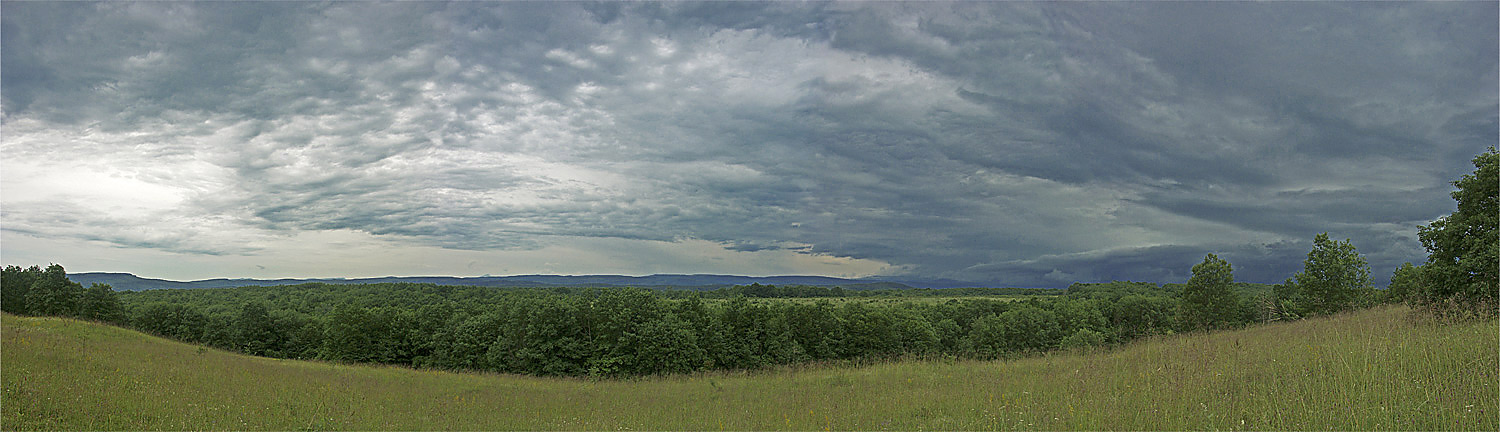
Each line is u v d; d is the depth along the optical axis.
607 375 56.09
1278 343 14.09
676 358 55.25
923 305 84.38
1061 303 75.44
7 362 15.32
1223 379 10.39
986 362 22.55
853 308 67.12
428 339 66.94
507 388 26.30
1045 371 16.19
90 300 71.69
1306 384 9.24
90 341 27.81
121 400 13.45
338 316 66.69
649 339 55.72
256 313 78.00
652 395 22.05
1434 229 18.48
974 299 99.50
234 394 16.66
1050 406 10.67
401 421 15.30
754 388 21.59
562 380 35.25
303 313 85.06
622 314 58.66
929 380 18.00
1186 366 11.77
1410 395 8.08
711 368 56.84
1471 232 17.45
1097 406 9.89
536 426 14.93
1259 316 34.56
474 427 14.77
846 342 64.06
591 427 14.55
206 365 24.36
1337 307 33.78
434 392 22.97
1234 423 8.18
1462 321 13.30
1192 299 46.88
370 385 23.81
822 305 65.38
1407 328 12.92
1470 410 7.23
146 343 35.09
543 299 64.06
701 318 62.41
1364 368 9.30
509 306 65.69
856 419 12.67
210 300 97.94
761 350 61.81
